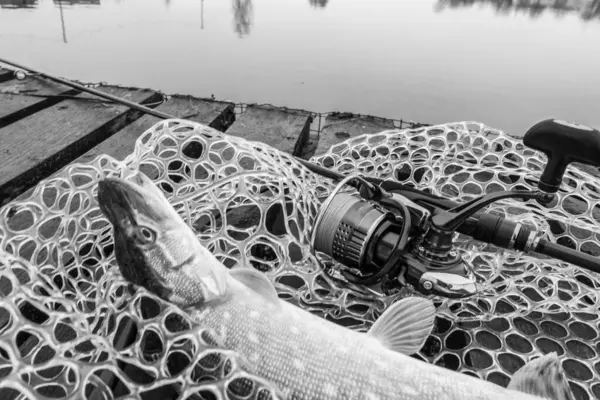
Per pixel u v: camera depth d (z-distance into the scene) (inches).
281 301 11.5
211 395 9.6
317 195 16.8
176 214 11.4
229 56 46.5
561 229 17.1
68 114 24.8
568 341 12.8
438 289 10.8
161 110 26.2
